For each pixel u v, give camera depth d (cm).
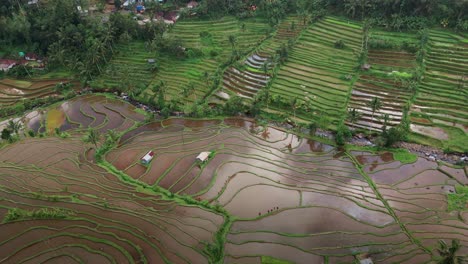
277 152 5725
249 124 6391
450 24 7619
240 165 5481
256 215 4681
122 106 7200
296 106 6450
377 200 4819
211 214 4703
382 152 5584
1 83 8094
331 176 5231
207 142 6006
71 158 5866
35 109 7294
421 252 4119
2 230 4550
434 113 6175
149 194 5062
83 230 4506
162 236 4406
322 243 4288
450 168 5228
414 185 5009
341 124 6106
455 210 4606
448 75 6800
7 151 6125
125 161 5722
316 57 7688
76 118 6938
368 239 4309
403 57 7288
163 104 6931
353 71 7212
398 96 6525
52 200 4966
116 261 4112
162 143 6056
